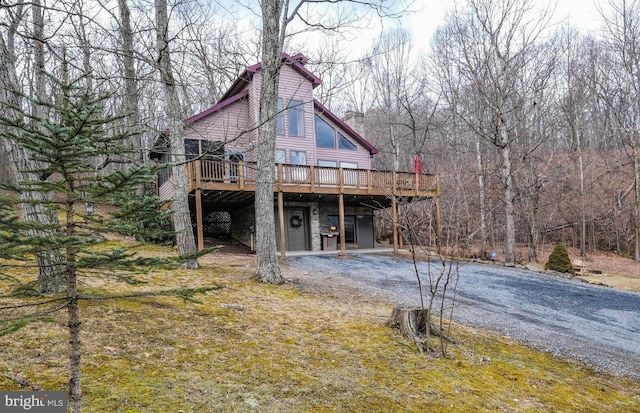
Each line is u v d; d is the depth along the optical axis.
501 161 18.52
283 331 5.00
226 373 3.58
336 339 4.94
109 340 3.90
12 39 5.51
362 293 8.27
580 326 7.28
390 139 27.03
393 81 27.52
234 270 9.30
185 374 3.43
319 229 16.42
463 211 18.11
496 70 16.83
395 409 3.30
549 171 22.66
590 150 25.69
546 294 9.95
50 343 3.62
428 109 29.50
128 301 5.26
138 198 2.25
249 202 15.32
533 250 18.48
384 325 5.68
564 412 3.72
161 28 7.19
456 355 4.88
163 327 4.51
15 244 1.85
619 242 22.12
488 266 14.32
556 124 21.20
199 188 11.54
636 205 19.34
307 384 3.58
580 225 22.34
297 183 13.23
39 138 1.80
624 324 7.64
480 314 7.44
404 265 12.69
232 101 14.34
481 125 19.00
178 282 7.11
